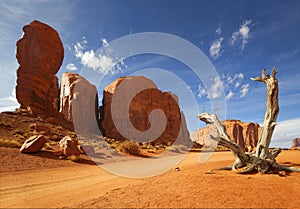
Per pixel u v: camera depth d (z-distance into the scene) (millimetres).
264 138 9922
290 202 5168
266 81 10430
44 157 12734
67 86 38156
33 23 38562
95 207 4582
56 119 32594
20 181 7363
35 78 35844
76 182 7824
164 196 5363
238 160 9672
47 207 4691
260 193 5734
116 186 7113
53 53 40531
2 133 18531
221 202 4867
